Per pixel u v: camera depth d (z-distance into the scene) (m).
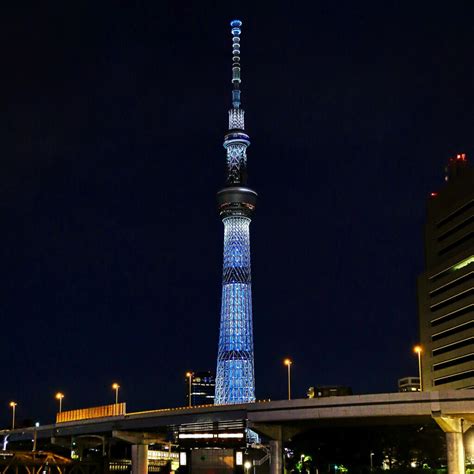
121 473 193.62
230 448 96.00
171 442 172.50
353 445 172.12
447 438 116.88
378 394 119.31
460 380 199.38
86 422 181.12
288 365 144.62
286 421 131.25
